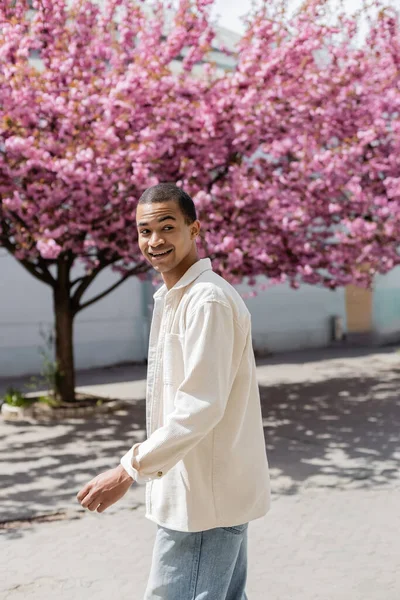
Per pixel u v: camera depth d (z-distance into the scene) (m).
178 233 2.10
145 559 4.46
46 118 8.38
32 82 8.23
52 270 14.38
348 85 9.55
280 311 18.89
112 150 8.05
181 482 2.09
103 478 1.93
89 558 4.50
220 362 1.95
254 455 2.17
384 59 10.66
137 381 13.18
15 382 13.18
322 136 9.78
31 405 9.91
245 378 2.13
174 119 8.51
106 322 15.34
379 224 10.82
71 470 6.91
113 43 9.30
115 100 7.95
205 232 8.62
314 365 15.79
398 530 4.92
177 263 2.12
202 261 2.12
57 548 4.69
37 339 14.17
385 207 10.10
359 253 11.19
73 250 9.14
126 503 5.75
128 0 9.29
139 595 3.90
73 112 7.95
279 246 10.15
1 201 8.47
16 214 8.55
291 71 8.97
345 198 10.70
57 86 8.61
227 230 8.88
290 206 9.53
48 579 4.14
